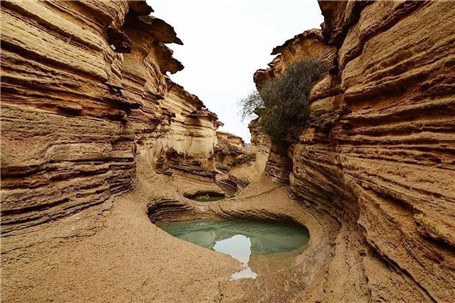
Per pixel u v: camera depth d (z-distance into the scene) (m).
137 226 8.80
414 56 5.21
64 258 5.88
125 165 11.77
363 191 6.62
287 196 17.06
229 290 6.45
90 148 8.53
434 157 4.64
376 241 5.34
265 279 7.12
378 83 6.38
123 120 11.70
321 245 9.42
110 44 11.19
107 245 7.00
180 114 34.38
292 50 21.73
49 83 7.25
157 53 22.92
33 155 6.35
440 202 3.92
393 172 5.54
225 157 47.72
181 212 17.80
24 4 6.67
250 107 22.05
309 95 14.84
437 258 3.70
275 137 18.41
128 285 5.85
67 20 8.16
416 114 5.27
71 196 7.43
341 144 9.47
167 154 28.97
